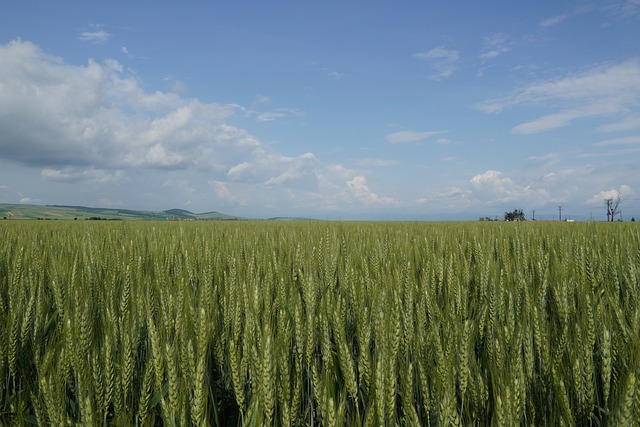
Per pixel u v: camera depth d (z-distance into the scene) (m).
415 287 4.32
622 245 6.76
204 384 2.57
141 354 3.48
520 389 2.26
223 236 10.35
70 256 6.26
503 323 3.14
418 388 2.76
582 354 2.60
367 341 2.63
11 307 3.55
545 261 5.49
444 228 14.02
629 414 1.92
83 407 2.15
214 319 3.40
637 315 3.05
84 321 2.99
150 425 2.54
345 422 2.53
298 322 3.01
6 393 2.97
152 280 4.79
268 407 2.22
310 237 8.30
